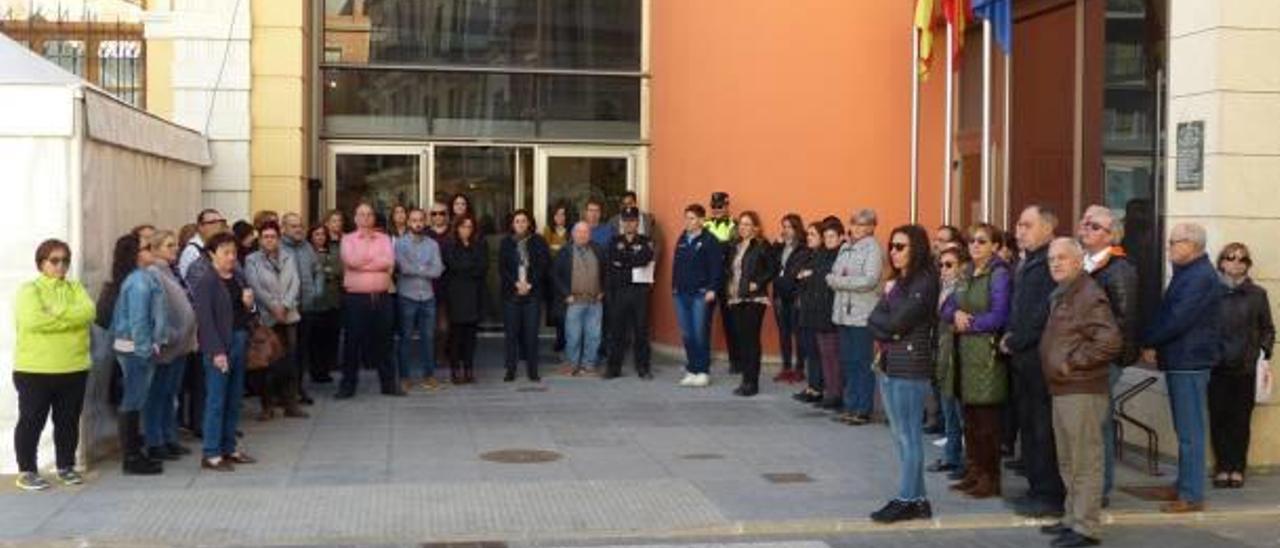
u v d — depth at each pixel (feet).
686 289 48.47
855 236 40.40
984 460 30.86
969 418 30.89
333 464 33.94
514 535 27.30
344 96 57.88
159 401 33.40
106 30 49.88
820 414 42.34
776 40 52.49
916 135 48.85
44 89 31.63
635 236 50.37
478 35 59.11
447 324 49.08
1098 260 28.58
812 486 31.78
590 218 53.11
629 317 50.62
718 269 47.91
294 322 40.73
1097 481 26.96
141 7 50.03
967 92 51.80
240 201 50.47
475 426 39.83
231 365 33.91
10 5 49.42
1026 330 28.91
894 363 28.27
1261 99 33.81
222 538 26.66
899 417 28.43
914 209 48.96
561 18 59.72
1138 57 38.19
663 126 57.21
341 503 29.63
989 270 30.35
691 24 54.90
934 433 39.06
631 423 40.52
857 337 40.04
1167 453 34.88
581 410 43.01
